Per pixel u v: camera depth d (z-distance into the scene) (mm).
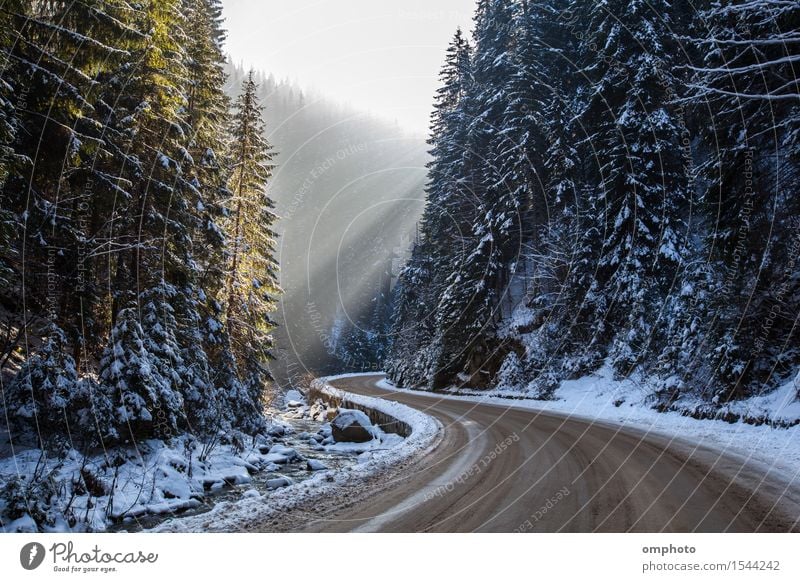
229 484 10227
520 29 31250
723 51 13086
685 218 21391
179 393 11445
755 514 5578
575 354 23656
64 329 10555
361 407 24688
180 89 13164
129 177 11773
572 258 24453
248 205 19469
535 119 26828
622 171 20984
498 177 30203
